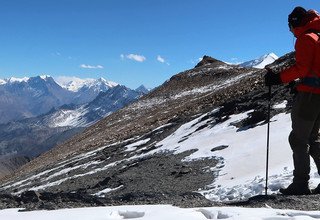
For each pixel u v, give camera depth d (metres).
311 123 7.77
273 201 7.45
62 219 5.99
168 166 29.70
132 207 6.60
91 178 36.28
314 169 14.02
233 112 39.53
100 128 96.62
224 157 26.77
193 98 92.56
